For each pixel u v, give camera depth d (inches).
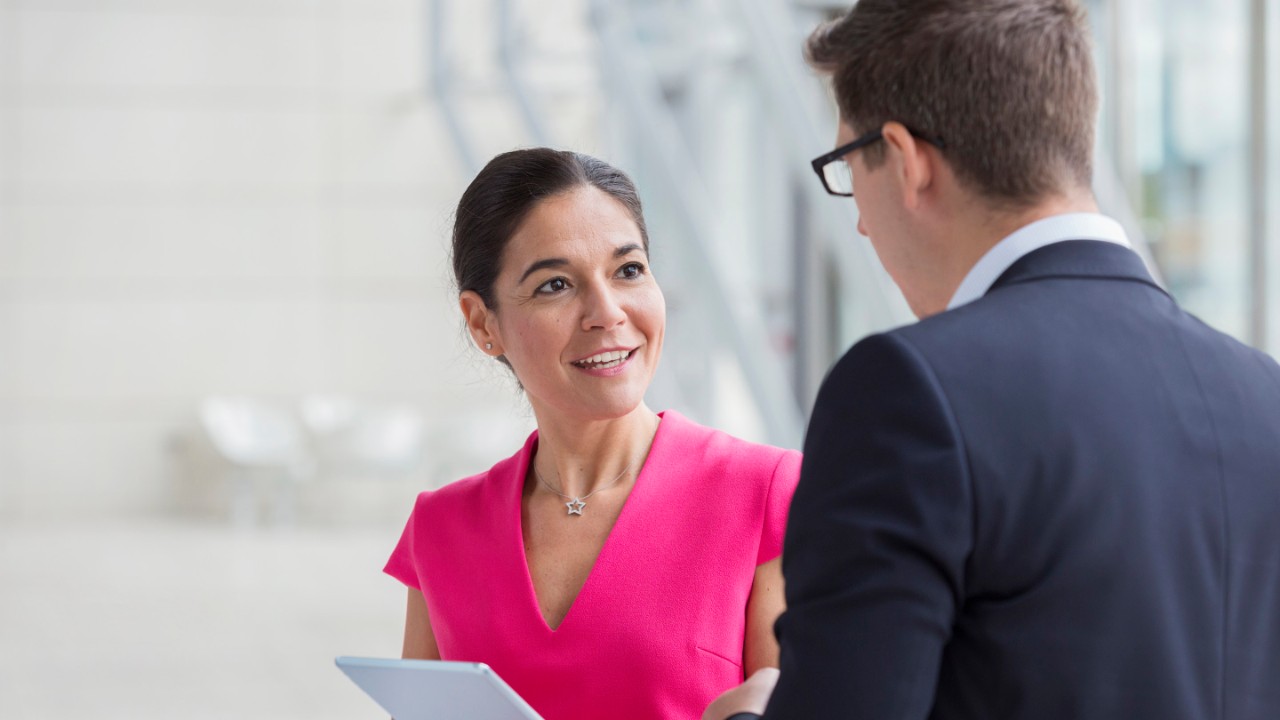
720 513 91.0
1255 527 65.1
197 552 562.6
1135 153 313.3
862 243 311.3
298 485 680.4
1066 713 60.7
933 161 68.8
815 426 65.3
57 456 674.8
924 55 67.7
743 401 491.8
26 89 674.2
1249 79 275.1
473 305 96.3
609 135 498.3
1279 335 272.8
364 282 701.9
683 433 95.9
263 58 693.9
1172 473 63.5
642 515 91.7
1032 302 66.2
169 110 685.9
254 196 693.9
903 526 60.3
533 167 92.7
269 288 693.9
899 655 59.2
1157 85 305.6
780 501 91.0
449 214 116.6
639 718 88.2
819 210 318.0
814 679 60.3
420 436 676.1
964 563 61.0
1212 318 292.2
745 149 472.7
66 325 677.3
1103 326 66.1
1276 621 65.7
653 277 94.4
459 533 96.7
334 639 386.3
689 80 489.7
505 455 661.9
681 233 404.8
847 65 71.2
